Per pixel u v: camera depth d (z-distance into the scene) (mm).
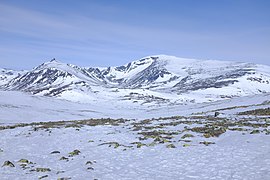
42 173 18906
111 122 49219
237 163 18812
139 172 18547
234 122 36844
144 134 32375
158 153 23359
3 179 17656
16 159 23297
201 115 52781
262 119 37969
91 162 21281
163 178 17016
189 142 26578
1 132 38250
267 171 16625
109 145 27031
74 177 17750
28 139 32344
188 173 17672
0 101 90500
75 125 42125
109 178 17453
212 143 25625
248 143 24219
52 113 82312
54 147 27844
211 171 17672
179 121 43406
